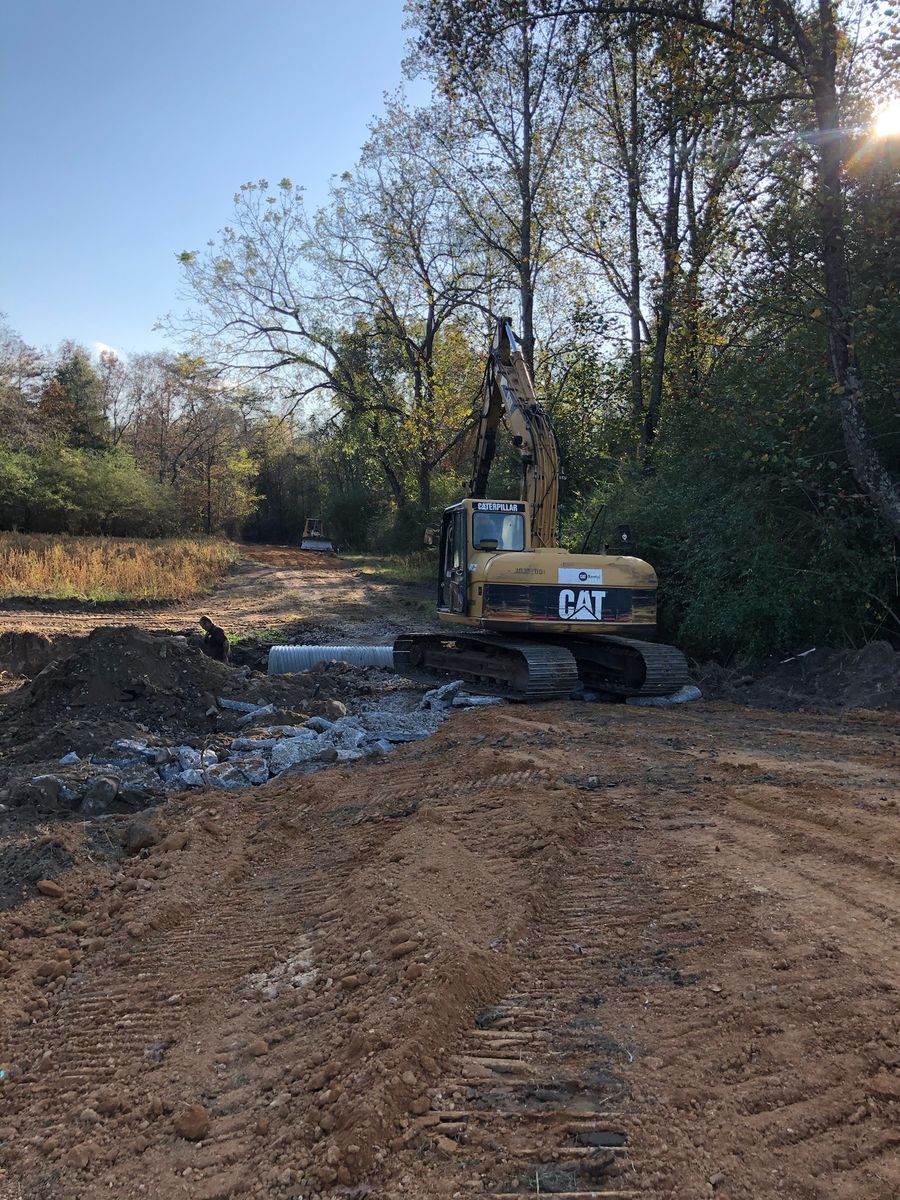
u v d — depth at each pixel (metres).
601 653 12.09
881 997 3.48
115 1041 4.08
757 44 11.73
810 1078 3.14
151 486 53.00
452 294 34.81
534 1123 3.11
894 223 11.31
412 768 7.77
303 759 8.38
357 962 4.35
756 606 12.16
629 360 22.91
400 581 31.70
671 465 16.14
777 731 8.86
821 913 4.25
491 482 27.72
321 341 38.66
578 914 4.62
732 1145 2.91
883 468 11.78
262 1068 3.71
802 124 12.03
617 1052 3.44
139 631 10.27
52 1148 3.41
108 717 9.36
